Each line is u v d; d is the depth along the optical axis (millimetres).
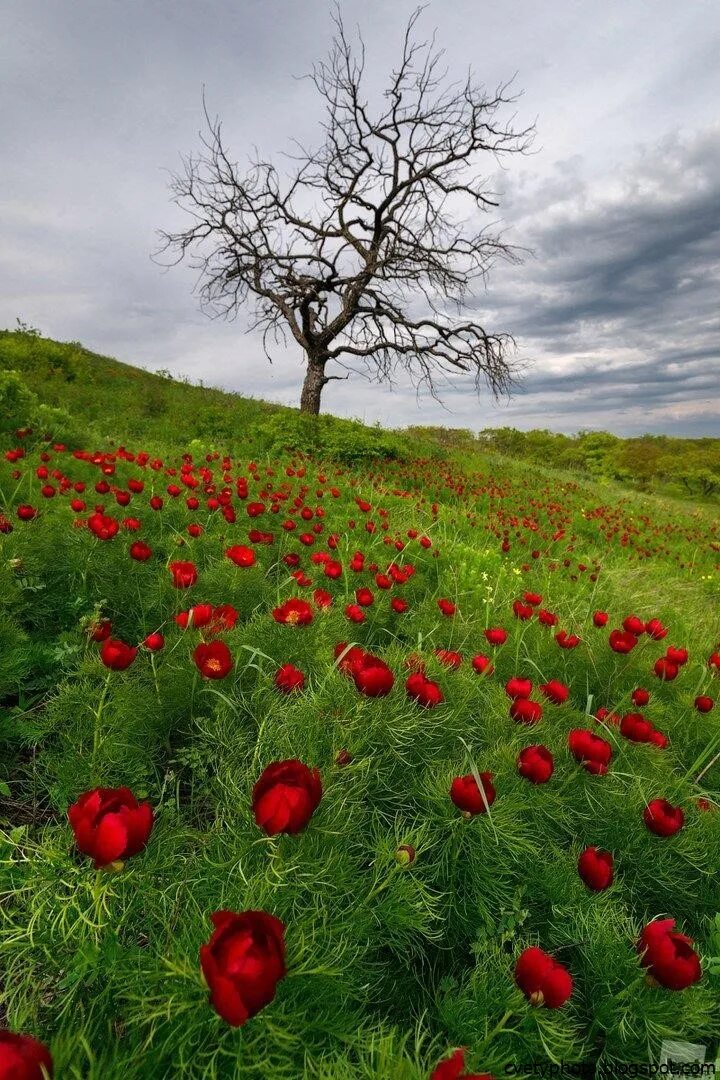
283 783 1196
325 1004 1259
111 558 3535
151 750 2260
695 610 6852
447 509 9516
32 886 1402
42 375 15367
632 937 1569
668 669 3262
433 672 2545
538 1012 1285
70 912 1365
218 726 2146
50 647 2852
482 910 1609
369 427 19375
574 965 1597
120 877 1402
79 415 12156
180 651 2691
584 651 3656
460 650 3484
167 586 3373
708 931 1871
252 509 4680
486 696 2531
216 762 2150
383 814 1872
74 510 4199
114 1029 1237
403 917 1464
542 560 7574
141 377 21438
